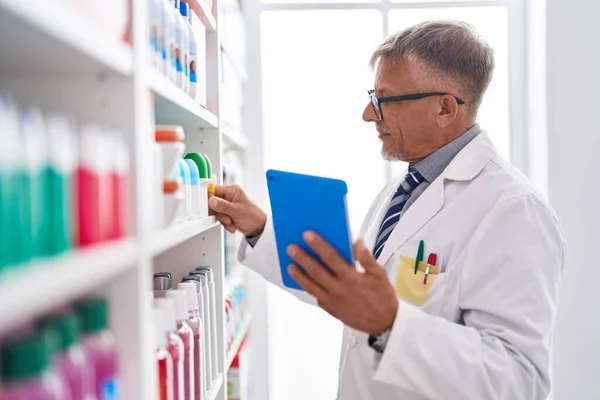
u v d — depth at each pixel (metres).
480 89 1.64
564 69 2.85
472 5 3.05
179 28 1.30
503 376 1.25
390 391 1.50
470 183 1.60
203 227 1.38
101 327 0.74
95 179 0.71
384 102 1.64
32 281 0.51
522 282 1.36
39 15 0.51
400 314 1.21
